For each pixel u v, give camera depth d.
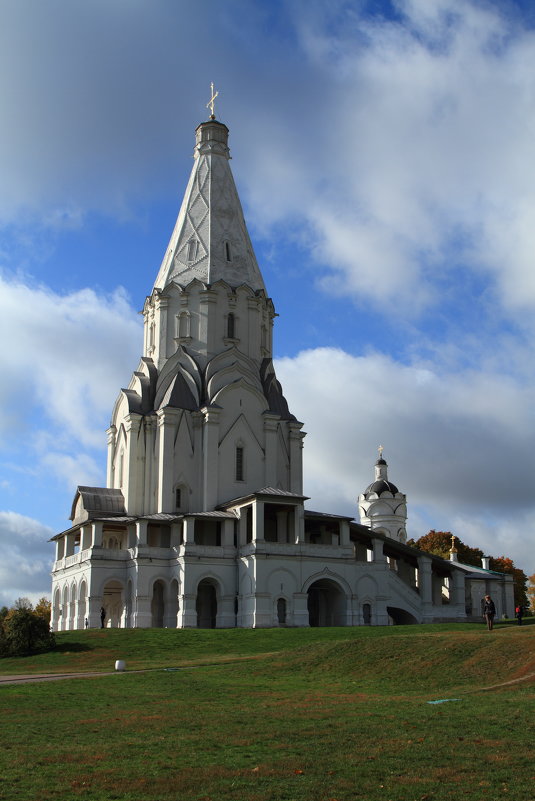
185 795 14.95
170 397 75.50
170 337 80.69
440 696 26.70
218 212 85.19
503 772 16.20
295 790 15.22
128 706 25.97
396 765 16.89
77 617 69.62
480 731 19.78
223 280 81.19
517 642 32.91
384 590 70.12
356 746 18.62
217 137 89.56
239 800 14.61
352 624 67.62
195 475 74.88
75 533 76.25
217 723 22.03
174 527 69.88
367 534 72.00
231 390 76.81
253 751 18.39
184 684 32.34
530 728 19.97
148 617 66.12
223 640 50.97
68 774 16.47
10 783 15.80
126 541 73.00
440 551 116.19
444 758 17.34
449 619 72.25
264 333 84.25
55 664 45.59
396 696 27.78
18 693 29.97
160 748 18.83
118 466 79.69
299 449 80.75
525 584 120.50
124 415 79.25
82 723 22.41
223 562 66.94
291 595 65.44
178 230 86.00
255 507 66.38
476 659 32.00
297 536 67.19
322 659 36.78
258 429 77.50
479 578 87.31
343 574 68.38
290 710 24.27
